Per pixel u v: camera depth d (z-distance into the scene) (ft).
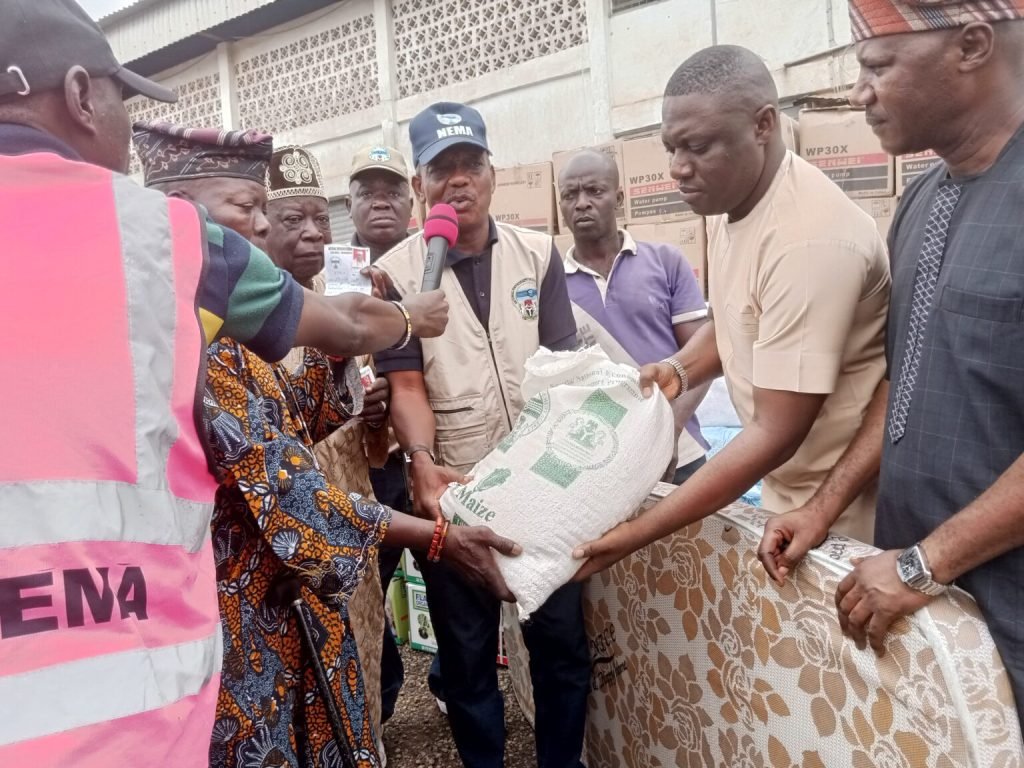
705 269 13.39
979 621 3.81
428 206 7.21
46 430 2.53
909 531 4.36
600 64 19.72
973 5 3.76
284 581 4.48
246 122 27.09
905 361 4.38
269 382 4.65
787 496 5.94
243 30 25.93
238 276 3.49
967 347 3.92
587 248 10.53
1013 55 3.91
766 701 4.94
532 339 7.30
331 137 25.04
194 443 3.09
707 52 5.09
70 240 2.76
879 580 3.90
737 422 12.10
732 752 5.36
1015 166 3.89
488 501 5.55
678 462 9.48
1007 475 3.57
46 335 2.60
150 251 2.95
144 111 29.91
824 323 4.76
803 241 4.81
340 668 4.81
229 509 4.24
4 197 2.72
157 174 5.08
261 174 5.30
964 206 4.13
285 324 3.70
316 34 25.00
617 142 14.15
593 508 5.41
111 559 2.60
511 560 5.48
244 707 4.16
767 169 5.15
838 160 12.21
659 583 5.93
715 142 4.99
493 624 7.25
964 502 4.00
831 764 4.49
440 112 7.04
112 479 2.65
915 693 3.86
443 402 7.13
